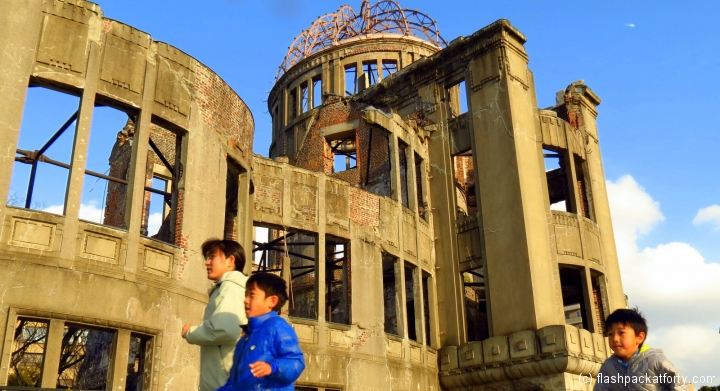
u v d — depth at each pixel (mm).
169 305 15391
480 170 27938
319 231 22859
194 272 16391
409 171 28203
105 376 21797
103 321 13914
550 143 28750
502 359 24547
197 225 16844
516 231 25938
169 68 17016
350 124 32281
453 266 27844
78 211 14203
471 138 28703
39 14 14789
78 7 15438
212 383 5418
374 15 41688
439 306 27828
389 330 28078
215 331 5309
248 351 4883
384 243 25047
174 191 16859
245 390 4711
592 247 28375
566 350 22766
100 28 15711
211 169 17797
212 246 6148
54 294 13352
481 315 31438
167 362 14953
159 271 15430
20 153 17156
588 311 26969
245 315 5523
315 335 21344
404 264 26312
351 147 36719
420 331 25969
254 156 22188
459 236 28109
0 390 11664
